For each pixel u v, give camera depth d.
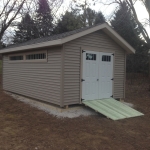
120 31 18.41
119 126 5.54
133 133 5.07
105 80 7.93
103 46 7.79
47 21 24.58
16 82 9.67
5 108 7.11
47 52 7.19
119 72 8.58
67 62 6.55
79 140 4.39
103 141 4.40
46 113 6.44
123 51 8.71
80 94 7.00
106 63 7.95
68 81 6.62
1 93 10.13
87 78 7.23
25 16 21.27
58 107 6.77
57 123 5.49
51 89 7.00
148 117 6.74
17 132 4.73
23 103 7.86
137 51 19.02
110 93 8.16
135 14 12.98
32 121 5.64
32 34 25.61
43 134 4.66
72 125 5.38
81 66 6.99
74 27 22.09
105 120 6.00
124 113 6.69
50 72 7.04
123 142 4.43
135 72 19.98
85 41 7.12
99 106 6.89
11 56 10.22
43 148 3.89
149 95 11.07
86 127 5.29
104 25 7.31
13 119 5.81
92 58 7.39
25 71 8.79
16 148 3.83
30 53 8.31
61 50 6.41
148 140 4.66
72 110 6.80
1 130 4.82
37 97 7.88
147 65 19.17
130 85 15.96
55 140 4.32
